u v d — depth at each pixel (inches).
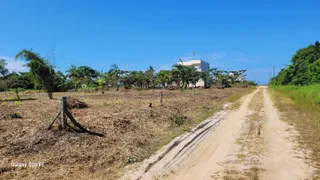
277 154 297.0
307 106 723.4
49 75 952.3
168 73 2450.8
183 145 335.3
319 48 1849.2
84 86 2440.9
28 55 893.8
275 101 990.4
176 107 674.8
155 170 250.7
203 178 232.1
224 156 294.8
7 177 219.6
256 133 409.7
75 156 269.9
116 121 415.2
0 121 402.3
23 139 299.9
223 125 488.1
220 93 1552.7
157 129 421.1
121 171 244.1
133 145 316.2
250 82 4298.7
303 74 1595.7
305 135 382.3
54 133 321.1
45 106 647.8
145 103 733.3
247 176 234.2
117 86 2472.9
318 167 254.2
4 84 1035.9
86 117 448.1
